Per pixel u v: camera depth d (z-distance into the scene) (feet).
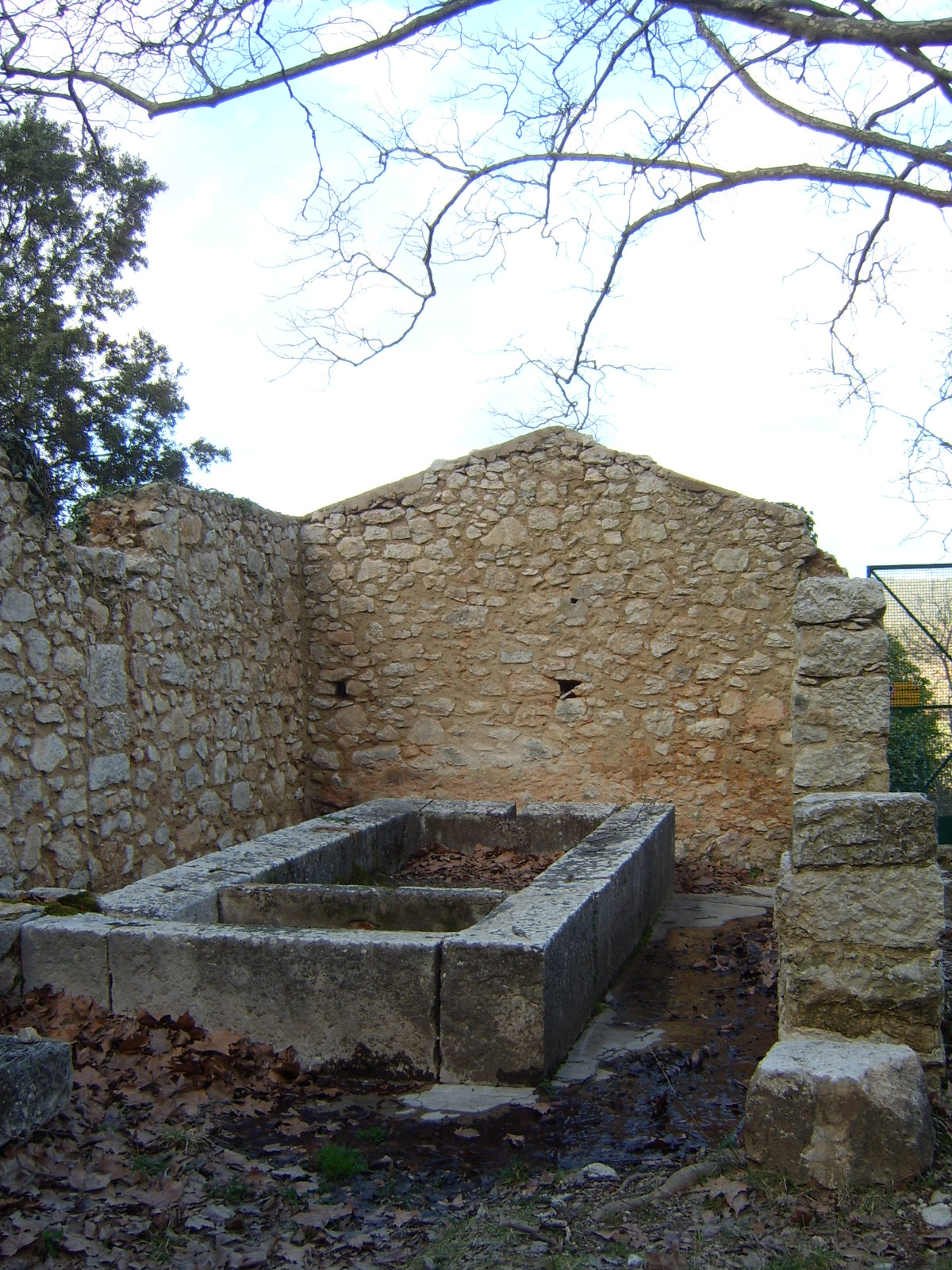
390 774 30.83
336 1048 12.89
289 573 30.48
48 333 43.45
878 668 14.84
